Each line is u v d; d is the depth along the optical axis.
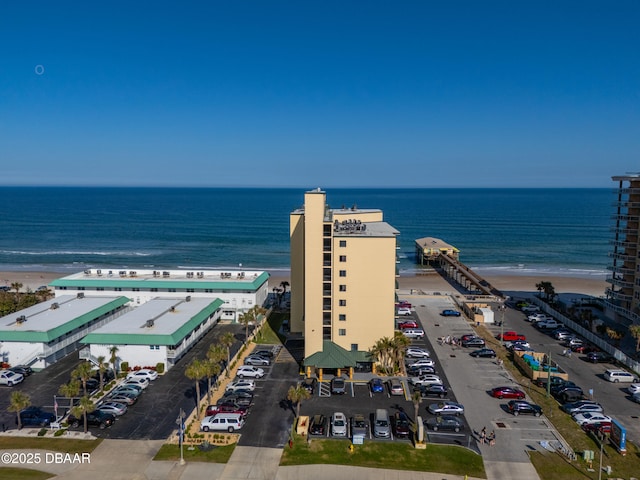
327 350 70.31
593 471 46.72
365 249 71.06
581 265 181.25
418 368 70.88
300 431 53.12
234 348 81.56
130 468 46.41
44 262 182.62
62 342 76.19
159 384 66.56
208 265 179.00
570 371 73.56
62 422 55.03
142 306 90.50
